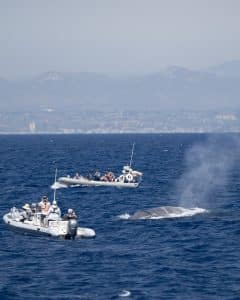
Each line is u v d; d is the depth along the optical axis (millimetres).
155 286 170000
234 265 188625
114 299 160750
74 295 163250
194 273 181000
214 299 160375
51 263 191750
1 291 166375
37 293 165000
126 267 186750
